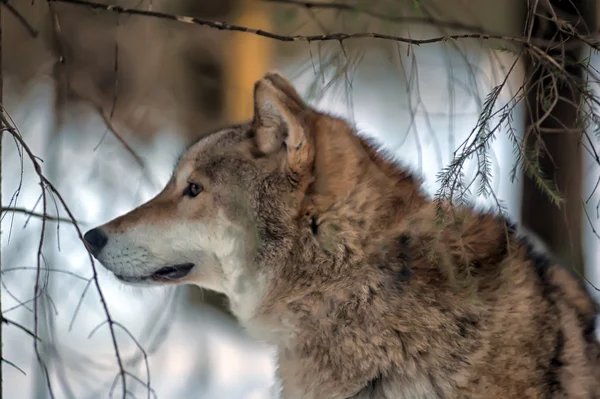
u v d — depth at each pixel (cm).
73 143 1539
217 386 1221
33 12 1384
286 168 701
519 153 632
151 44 1705
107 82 1705
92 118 1670
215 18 1688
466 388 645
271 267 710
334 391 689
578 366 654
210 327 1456
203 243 756
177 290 1031
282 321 713
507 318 650
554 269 711
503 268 669
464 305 651
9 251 1118
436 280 659
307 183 693
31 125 1630
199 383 1217
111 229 777
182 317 1470
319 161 691
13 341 1280
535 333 650
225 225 741
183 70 1750
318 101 727
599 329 730
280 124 709
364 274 670
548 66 615
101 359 1202
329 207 685
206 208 749
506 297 659
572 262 683
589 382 656
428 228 676
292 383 722
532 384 641
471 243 681
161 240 766
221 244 748
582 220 1157
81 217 1330
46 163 1348
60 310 1230
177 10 1670
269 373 1275
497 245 688
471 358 645
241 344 1403
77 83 1376
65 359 1041
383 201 688
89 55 1661
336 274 679
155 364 1224
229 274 757
